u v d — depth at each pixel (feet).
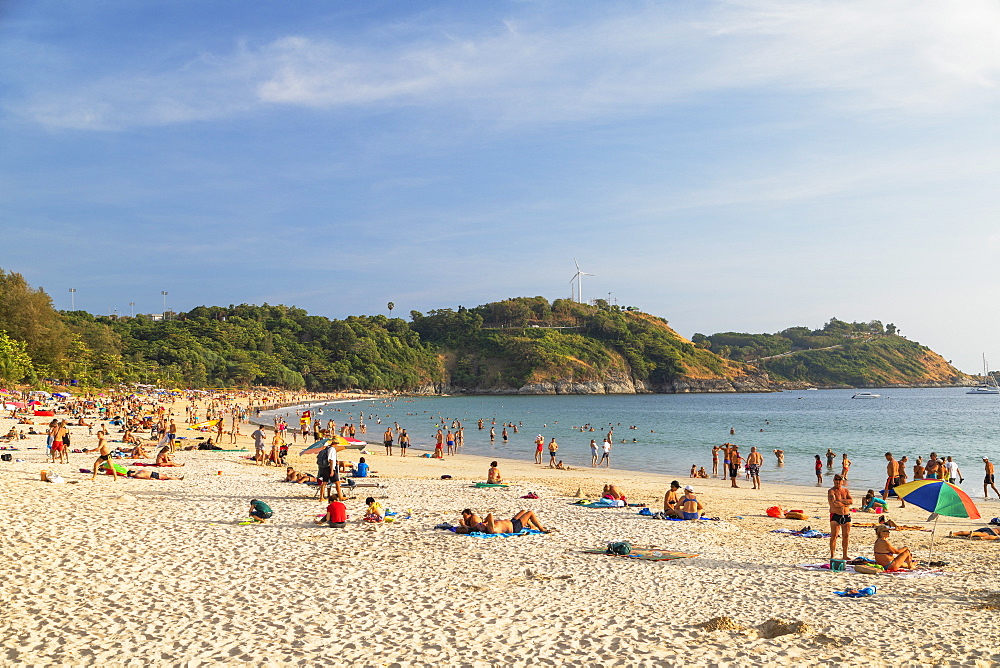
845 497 49.47
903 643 30.89
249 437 210.79
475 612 35.40
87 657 27.43
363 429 263.29
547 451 188.96
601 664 28.12
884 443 222.89
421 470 131.23
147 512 60.23
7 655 27.20
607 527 64.95
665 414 423.64
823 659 28.73
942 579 45.29
